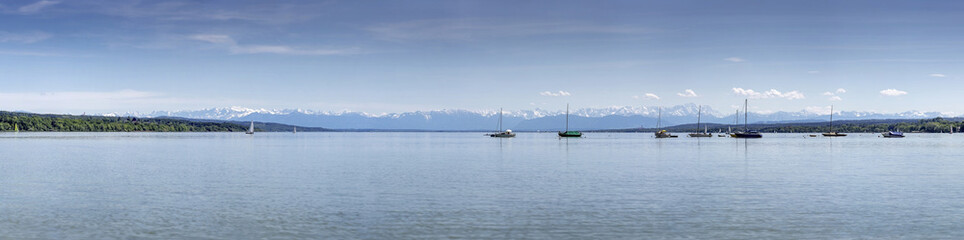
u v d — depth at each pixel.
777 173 80.94
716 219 45.66
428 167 91.75
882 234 40.72
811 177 75.38
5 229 42.06
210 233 41.03
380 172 82.50
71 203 52.84
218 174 79.12
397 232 41.38
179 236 40.25
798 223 44.12
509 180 71.44
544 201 54.06
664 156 124.62
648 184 67.12
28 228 42.44
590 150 157.25
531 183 68.12
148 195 57.94
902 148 171.00
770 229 42.22
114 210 49.25
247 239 39.47
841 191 60.97
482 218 46.06
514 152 145.12
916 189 62.66
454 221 44.91
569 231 41.75
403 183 67.94
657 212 48.53
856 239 39.47
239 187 64.25
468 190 61.62
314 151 150.88
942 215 47.00
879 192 60.19
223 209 49.72
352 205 51.75
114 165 95.38
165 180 71.44
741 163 101.19
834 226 43.09
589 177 75.25
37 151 141.88
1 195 57.91
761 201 54.12
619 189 62.53
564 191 60.88
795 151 150.25
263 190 61.56
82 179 72.56
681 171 84.19
